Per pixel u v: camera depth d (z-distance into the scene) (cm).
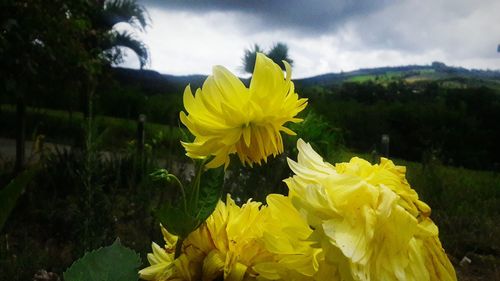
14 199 41
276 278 50
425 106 1347
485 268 476
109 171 576
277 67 55
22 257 362
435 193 653
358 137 1275
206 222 56
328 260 45
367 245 46
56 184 546
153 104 1547
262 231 54
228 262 52
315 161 53
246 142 54
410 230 46
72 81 659
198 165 58
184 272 53
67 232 433
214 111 54
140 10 962
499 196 743
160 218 55
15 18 562
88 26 707
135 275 52
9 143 1185
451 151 1221
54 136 1127
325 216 47
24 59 568
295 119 56
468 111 1279
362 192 48
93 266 51
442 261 49
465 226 567
